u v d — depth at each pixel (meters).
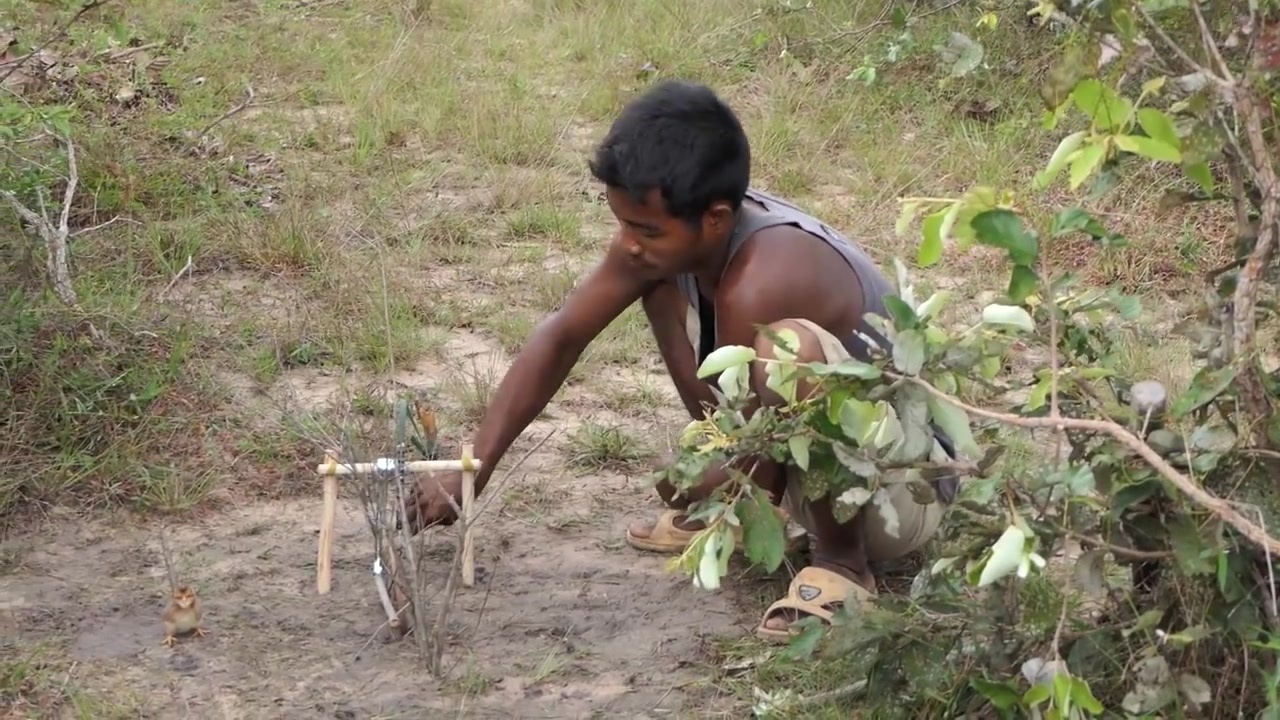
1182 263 4.82
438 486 3.15
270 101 6.95
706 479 3.35
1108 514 2.37
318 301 5.00
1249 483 2.36
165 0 8.20
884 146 6.52
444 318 4.96
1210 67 2.29
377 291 5.00
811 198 6.09
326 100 7.10
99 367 4.21
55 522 3.65
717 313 3.10
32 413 3.95
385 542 3.28
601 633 3.23
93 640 3.16
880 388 2.33
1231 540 2.38
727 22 7.98
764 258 3.03
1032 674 2.31
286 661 3.11
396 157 6.38
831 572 3.16
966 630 2.63
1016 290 2.36
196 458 3.96
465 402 4.33
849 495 2.39
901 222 2.38
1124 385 2.78
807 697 2.90
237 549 3.57
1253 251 2.35
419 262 5.38
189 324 4.64
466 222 5.74
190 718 2.90
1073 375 2.57
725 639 3.19
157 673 3.05
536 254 5.52
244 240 5.35
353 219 5.68
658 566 3.53
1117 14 2.24
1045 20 2.43
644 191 2.95
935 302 2.51
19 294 4.26
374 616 3.29
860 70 6.49
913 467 2.42
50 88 6.46
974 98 6.92
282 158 6.29
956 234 2.38
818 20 7.78
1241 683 2.45
